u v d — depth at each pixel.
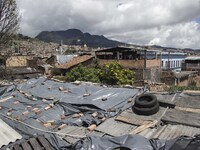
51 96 11.92
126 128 7.97
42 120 9.45
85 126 8.76
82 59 38.84
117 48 32.19
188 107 9.23
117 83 21.95
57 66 40.12
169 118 8.24
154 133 7.33
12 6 22.73
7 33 23.41
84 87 12.51
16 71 31.02
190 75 33.19
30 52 63.94
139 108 8.98
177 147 5.45
